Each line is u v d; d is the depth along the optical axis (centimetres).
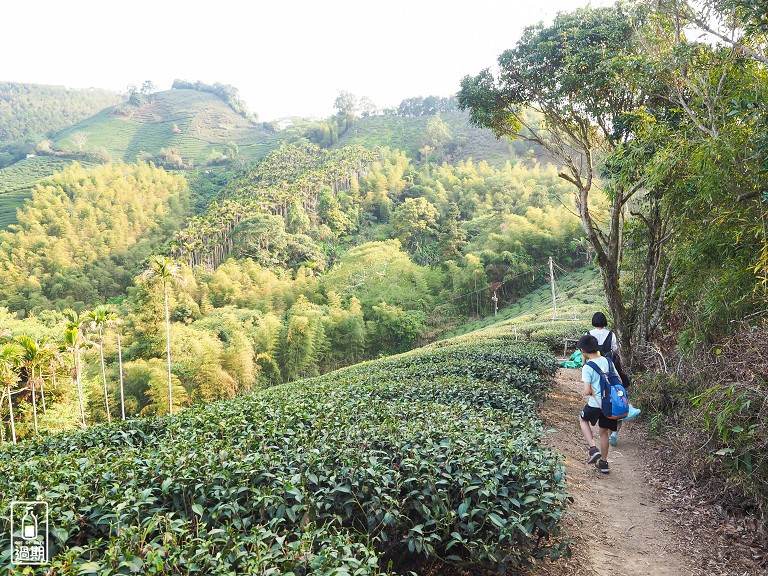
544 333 2433
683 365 797
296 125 17475
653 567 400
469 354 1226
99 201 9156
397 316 5028
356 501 350
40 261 7331
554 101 1131
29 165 13538
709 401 510
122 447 559
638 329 1107
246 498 358
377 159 11369
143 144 16525
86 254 7706
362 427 495
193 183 11938
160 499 364
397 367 1283
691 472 546
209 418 645
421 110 15625
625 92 1048
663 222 1040
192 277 5878
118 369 3894
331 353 4541
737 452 458
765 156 559
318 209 8912
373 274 5938
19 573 245
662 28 828
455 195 8738
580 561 406
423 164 11562
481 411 604
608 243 1151
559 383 1248
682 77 760
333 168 10050
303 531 334
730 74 693
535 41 1123
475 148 12025
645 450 682
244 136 18062
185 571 259
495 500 361
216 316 4938
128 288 7031
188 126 18050
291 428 543
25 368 2705
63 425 2712
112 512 322
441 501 353
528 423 543
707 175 630
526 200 7019
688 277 848
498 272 5616
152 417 701
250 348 3762
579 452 690
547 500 353
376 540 369
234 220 7600
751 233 612
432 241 7700
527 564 361
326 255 7638
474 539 352
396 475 367
